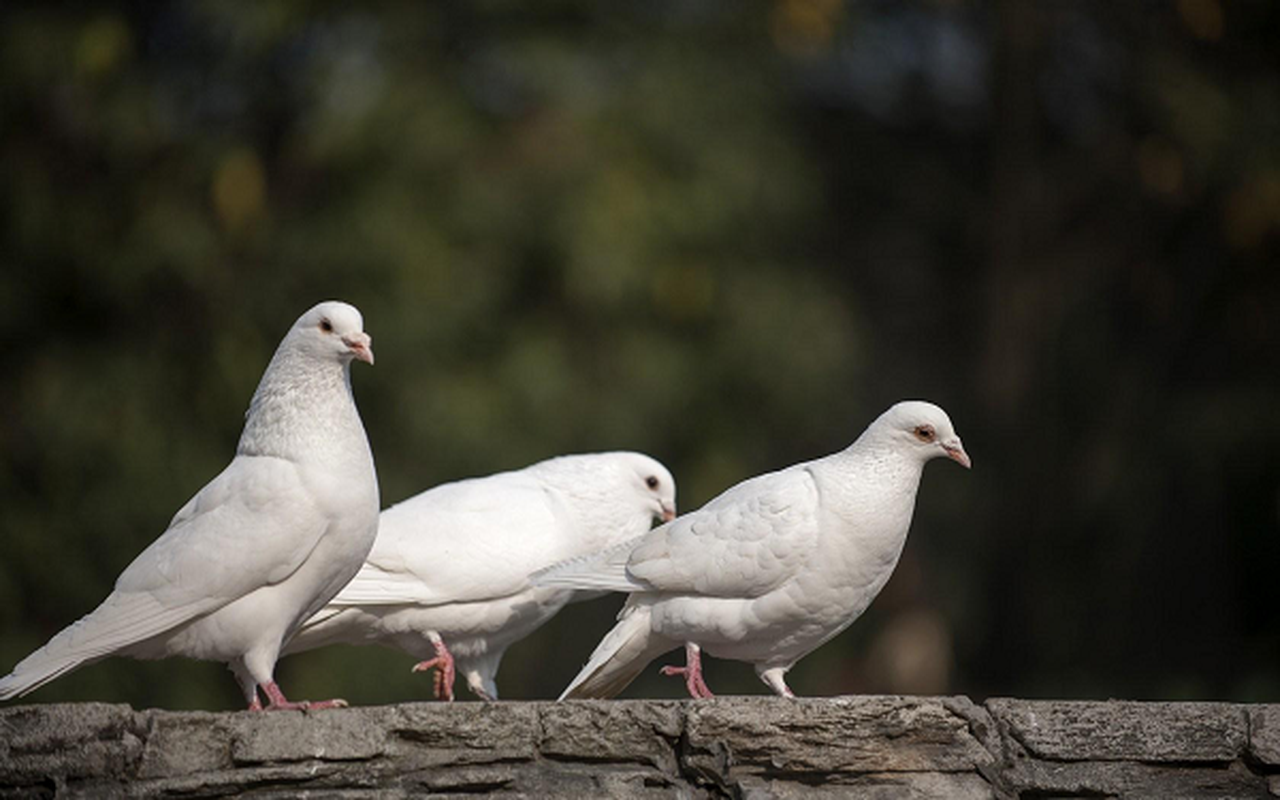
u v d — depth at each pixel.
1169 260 18.89
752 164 15.95
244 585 6.98
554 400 14.88
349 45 15.30
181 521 7.22
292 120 15.71
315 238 14.89
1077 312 19.27
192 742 6.18
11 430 14.88
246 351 14.67
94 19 14.98
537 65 15.16
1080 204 19.73
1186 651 17.53
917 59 20.00
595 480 9.36
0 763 5.99
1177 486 17.45
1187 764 6.57
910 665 17.02
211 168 14.88
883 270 20.48
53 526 14.50
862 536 7.25
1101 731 6.55
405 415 14.58
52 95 15.02
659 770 6.37
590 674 7.43
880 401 19.94
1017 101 18.59
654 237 15.20
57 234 14.77
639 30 16.41
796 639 7.50
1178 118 17.62
